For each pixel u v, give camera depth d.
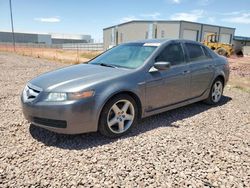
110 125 3.87
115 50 5.23
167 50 4.76
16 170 2.97
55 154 3.37
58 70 4.50
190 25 50.62
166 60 4.67
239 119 4.97
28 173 2.91
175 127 4.42
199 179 2.84
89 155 3.34
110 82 3.81
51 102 3.56
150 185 2.72
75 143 3.71
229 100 6.55
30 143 3.69
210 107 5.80
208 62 5.64
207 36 34.78
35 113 3.69
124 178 2.84
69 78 3.89
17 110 5.27
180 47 5.08
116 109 3.92
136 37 54.00
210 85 5.71
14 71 11.55
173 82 4.68
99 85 3.71
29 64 15.16
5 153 3.37
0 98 6.25
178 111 5.40
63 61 18.92
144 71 4.25
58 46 79.31
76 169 3.01
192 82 5.14
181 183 2.76
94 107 3.63
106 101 3.72
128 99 4.02
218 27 57.78
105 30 64.88
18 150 3.46
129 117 4.11
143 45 4.91
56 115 3.53
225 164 3.18
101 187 2.68
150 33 52.03
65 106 3.49
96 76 3.92
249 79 12.39
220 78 6.04
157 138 3.92
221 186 2.73
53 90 3.61
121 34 57.81
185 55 5.10
